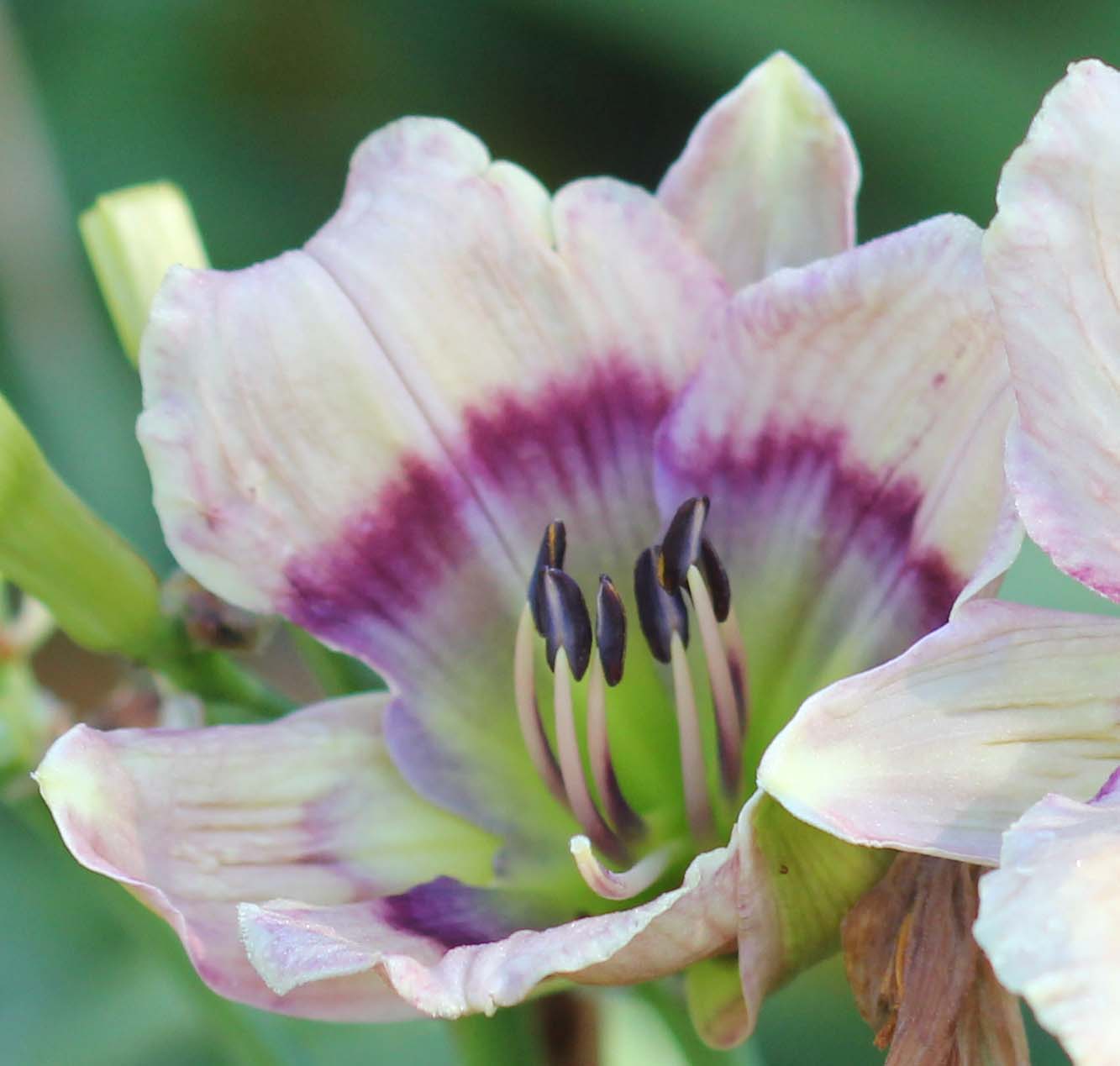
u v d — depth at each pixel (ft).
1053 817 1.29
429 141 1.45
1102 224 1.32
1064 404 1.33
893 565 1.42
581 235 1.45
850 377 1.42
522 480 1.46
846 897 1.38
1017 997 1.38
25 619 1.53
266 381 1.43
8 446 1.45
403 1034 1.79
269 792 1.43
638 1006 1.60
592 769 1.43
